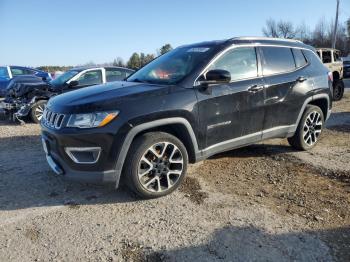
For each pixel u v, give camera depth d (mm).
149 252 3199
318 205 4059
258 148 6246
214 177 4926
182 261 3055
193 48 5086
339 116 9547
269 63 5309
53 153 4219
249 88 4887
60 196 4367
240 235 3432
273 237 3391
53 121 4125
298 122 5773
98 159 3898
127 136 3924
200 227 3594
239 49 4980
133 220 3766
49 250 3256
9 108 9586
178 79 4461
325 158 5695
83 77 10078
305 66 5883
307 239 3346
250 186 4621
